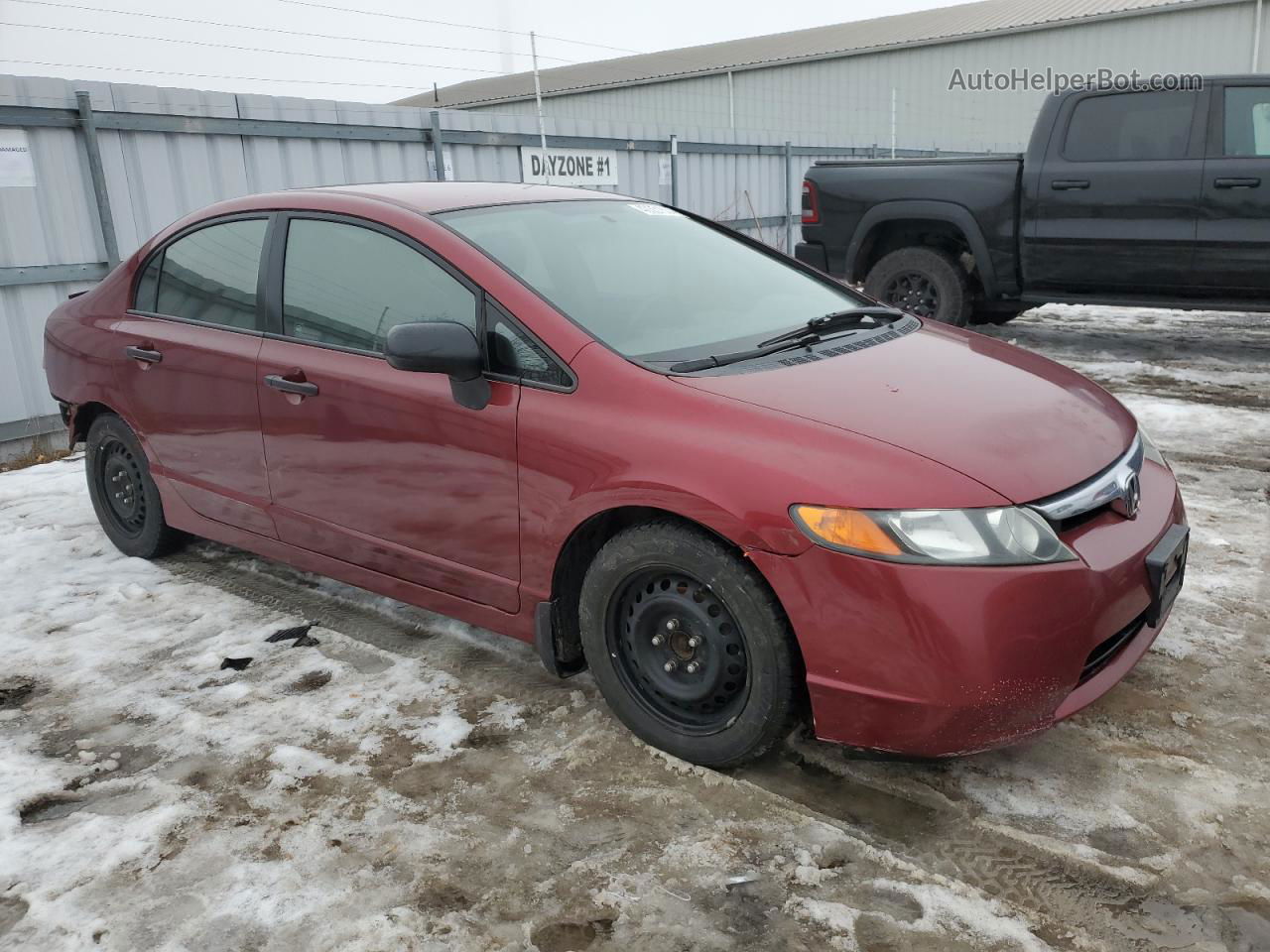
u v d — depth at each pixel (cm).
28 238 672
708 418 253
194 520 395
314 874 233
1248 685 300
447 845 242
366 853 240
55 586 409
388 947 210
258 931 215
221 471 371
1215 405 628
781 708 246
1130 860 228
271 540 365
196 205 770
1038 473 241
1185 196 687
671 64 3781
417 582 320
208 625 368
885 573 225
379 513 319
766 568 236
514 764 274
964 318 801
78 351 421
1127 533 253
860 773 265
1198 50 2297
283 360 336
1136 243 709
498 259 299
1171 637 330
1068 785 256
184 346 371
